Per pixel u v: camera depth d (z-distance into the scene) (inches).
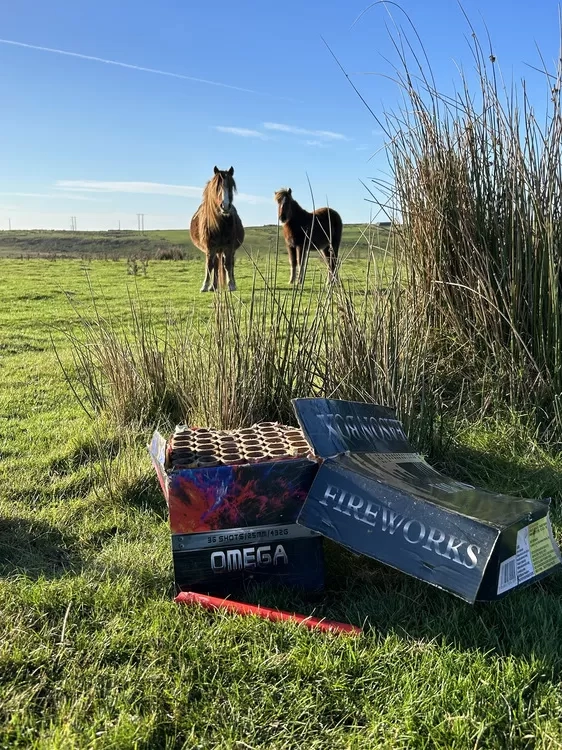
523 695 67.1
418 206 162.6
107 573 91.4
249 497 87.1
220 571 87.1
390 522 79.0
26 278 671.1
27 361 262.5
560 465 129.4
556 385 141.6
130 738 60.2
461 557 72.7
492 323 150.2
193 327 204.1
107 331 194.5
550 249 138.1
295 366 141.9
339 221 559.2
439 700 65.6
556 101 141.7
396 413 125.8
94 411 177.5
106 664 71.9
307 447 95.8
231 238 508.4
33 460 141.0
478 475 127.6
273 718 63.9
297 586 88.3
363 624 78.3
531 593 85.7
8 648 72.9
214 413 138.9
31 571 93.2
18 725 61.7
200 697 67.3
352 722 64.1
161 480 96.8
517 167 145.5
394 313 144.9
